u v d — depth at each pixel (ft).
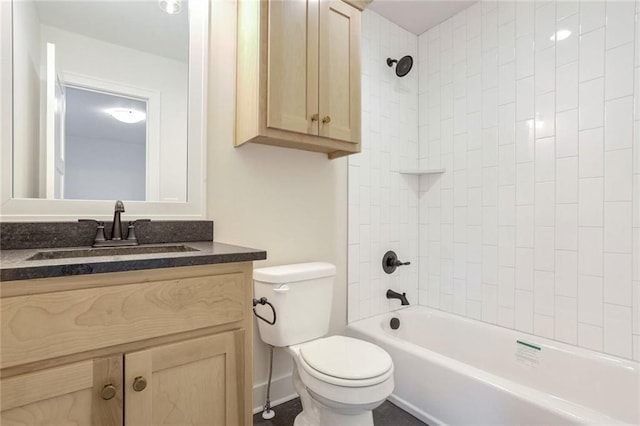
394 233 7.46
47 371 2.35
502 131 6.32
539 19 5.78
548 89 5.65
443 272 7.36
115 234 4.00
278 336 4.70
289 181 5.80
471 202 6.84
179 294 2.91
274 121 4.52
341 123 5.20
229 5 5.17
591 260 5.15
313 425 4.50
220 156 5.07
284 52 4.65
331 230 6.38
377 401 3.72
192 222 4.71
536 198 5.81
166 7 4.81
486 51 6.60
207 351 3.05
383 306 7.23
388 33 7.41
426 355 5.11
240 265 3.30
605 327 4.99
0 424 2.21
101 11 4.43
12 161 3.75
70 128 4.16
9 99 3.73
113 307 2.60
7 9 3.74
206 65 4.96
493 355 6.11
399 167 7.58
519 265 6.04
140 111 4.60
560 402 3.80
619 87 4.86
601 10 5.05
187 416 2.94
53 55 4.09
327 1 5.08
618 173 4.87
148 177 4.61
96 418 2.53
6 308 2.23
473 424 4.41
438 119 7.52
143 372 2.72
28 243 3.63
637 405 4.42
